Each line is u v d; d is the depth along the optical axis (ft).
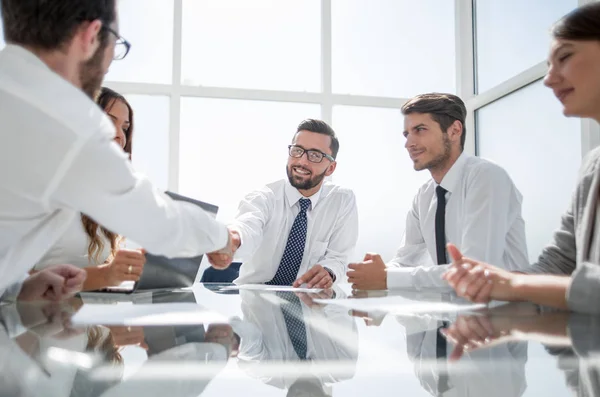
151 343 1.79
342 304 3.32
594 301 2.65
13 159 2.47
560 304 2.93
